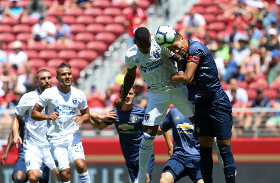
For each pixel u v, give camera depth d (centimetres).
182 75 1761
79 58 5044
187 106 1947
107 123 2562
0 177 3475
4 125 3588
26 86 4306
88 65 4962
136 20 5041
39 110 2102
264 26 4881
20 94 4041
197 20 4900
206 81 1806
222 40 4491
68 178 2145
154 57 1861
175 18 5288
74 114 2175
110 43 5234
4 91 4156
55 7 5822
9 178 3466
